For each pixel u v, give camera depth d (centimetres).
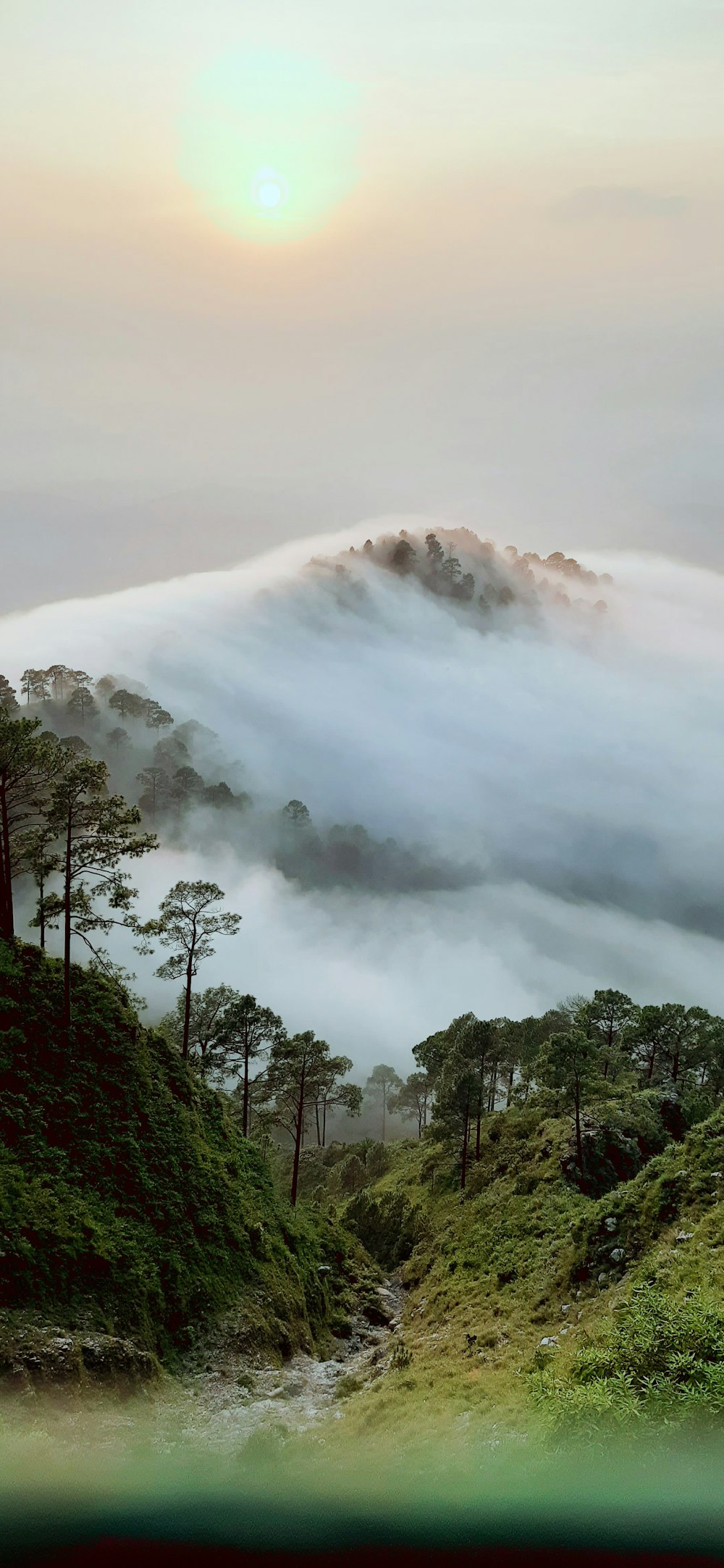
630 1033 8312
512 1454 2592
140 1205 4778
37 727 5522
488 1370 3978
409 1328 5441
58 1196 4416
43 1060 5053
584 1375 2691
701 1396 2305
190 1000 7231
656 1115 6731
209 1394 4069
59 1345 3659
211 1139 5959
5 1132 4600
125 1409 3631
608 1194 4953
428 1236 6919
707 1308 2775
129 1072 5381
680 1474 2159
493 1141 7719
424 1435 3250
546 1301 4559
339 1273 6431
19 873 5750
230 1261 5012
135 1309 4178
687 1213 4231
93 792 5588
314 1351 5144
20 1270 3912
